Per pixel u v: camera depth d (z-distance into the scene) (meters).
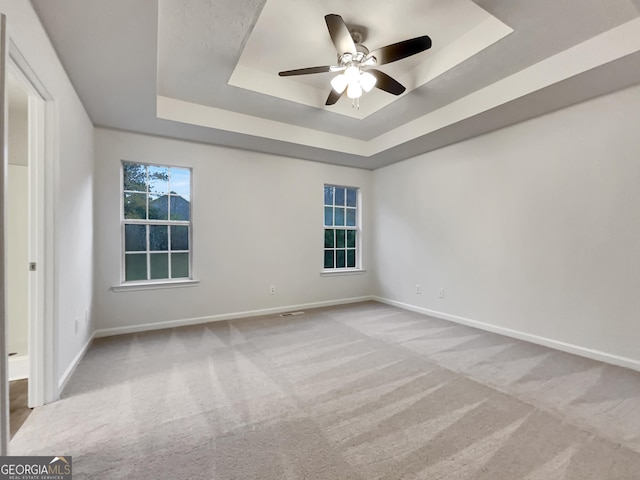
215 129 3.47
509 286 3.40
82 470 1.43
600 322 2.72
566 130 2.92
